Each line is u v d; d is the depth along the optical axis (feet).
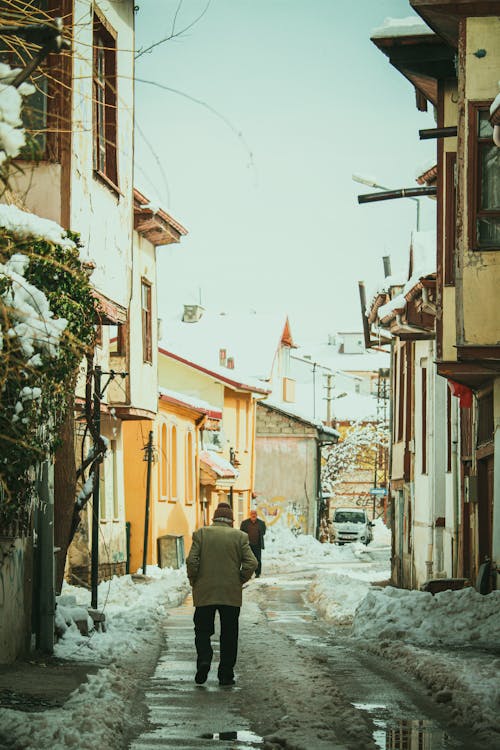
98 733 33.53
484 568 76.38
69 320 45.65
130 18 72.74
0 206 39.34
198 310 307.99
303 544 230.48
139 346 116.67
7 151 24.30
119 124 70.74
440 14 65.36
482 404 82.48
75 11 59.77
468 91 65.21
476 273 64.95
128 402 111.96
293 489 253.44
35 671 47.52
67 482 65.77
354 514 269.23
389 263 137.90
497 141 59.72
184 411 160.76
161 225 119.85
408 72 75.46
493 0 64.69
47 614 53.47
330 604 97.66
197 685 47.91
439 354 71.56
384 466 302.45
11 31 30.12
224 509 50.72
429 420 109.91
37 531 53.47
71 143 58.23
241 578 49.34
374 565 182.29
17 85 28.81
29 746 31.55
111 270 69.41
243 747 34.63
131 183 73.72
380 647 62.23
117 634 63.98
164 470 148.56
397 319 98.73
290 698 43.06
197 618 48.85
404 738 36.40
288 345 319.47
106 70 68.85
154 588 105.60
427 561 108.37
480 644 64.64
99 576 111.04
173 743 35.09
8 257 35.35
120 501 120.26
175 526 154.61
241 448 219.82
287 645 64.49
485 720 37.83
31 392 37.55
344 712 40.19
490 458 80.02
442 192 74.43
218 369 209.15
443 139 75.15
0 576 46.32
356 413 367.45
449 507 102.47
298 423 253.85
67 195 60.34
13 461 38.78
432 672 48.88
